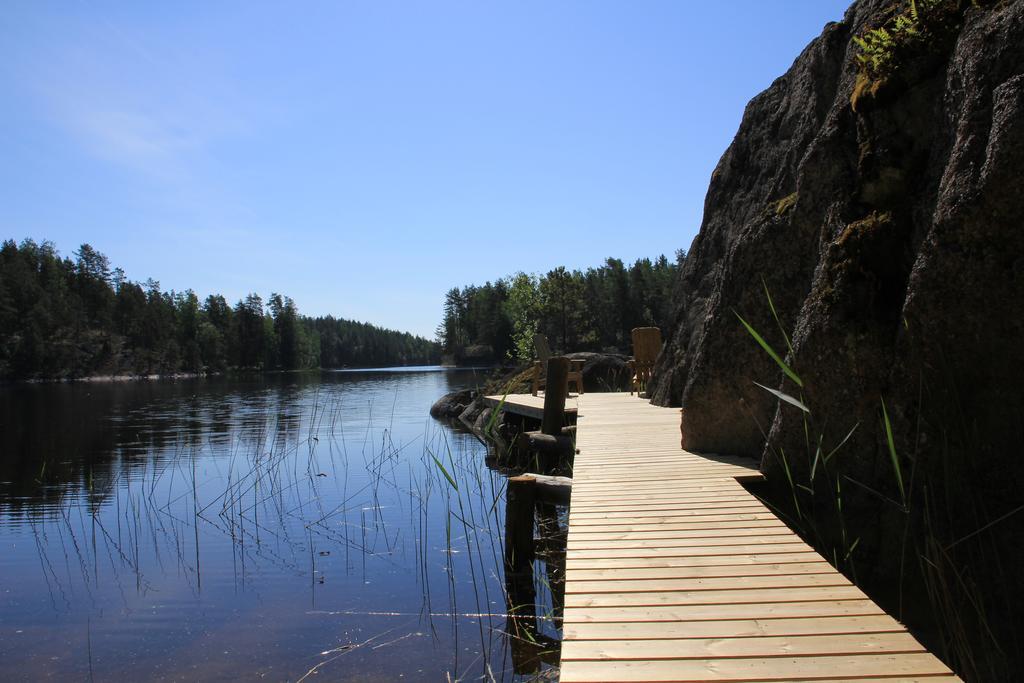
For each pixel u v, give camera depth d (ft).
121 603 20.63
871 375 16.92
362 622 18.79
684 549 14.20
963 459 14.52
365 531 28.78
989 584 13.62
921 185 18.01
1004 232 14.05
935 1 18.72
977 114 15.17
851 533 16.85
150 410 102.27
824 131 22.44
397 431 68.64
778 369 23.18
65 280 311.88
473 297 299.79
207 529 29.43
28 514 32.81
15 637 18.08
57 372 254.68
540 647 16.96
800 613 10.71
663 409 40.86
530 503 23.25
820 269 19.10
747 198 39.68
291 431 69.46
